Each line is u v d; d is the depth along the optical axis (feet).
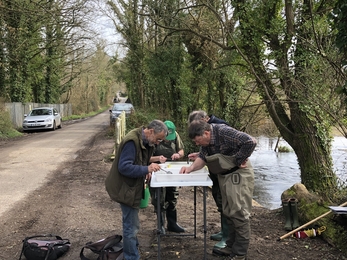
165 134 11.71
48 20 60.59
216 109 42.63
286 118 21.97
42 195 22.33
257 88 22.99
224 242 13.70
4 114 61.16
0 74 69.92
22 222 17.26
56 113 77.36
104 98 234.17
